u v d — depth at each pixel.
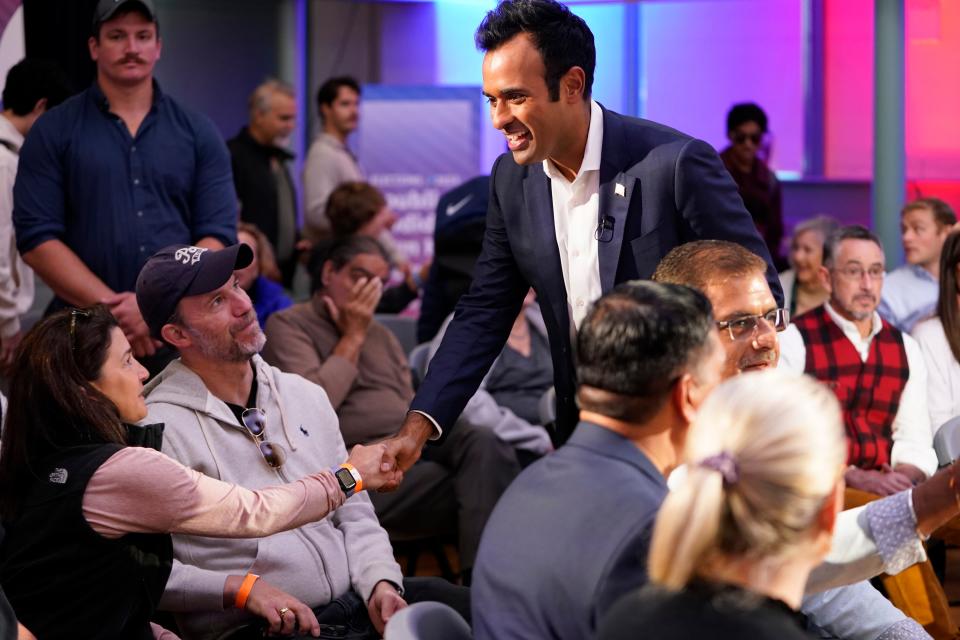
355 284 4.00
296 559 2.63
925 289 5.21
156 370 3.63
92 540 2.23
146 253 3.72
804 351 3.91
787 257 7.07
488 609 1.65
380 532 2.80
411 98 7.69
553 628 1.59
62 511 2.23
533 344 4.64
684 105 8.71
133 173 3.72
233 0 7.82
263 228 6.03
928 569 3.28
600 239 2.55
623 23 8.56
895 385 3.91
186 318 2.64
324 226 6.44
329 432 2.84
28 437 2.28
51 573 2.24
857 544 1.82
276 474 2.68
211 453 2.62
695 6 8.60
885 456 3.87
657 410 1.65
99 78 3.76
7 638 2.04
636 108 8.64
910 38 8.02
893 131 6.46
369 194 5.84
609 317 1.66
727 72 8.70
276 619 2.45
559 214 2.62
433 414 2.70
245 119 7.89
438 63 8.41
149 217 3.73
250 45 7.87
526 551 1.63
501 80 2.40
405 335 5.32
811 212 8.55
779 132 8.77
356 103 6.61
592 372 1.67
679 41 8.65
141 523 2.25
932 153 8.09
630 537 1.56
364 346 4.18
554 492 1.66
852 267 3.87
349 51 8.28
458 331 2.79
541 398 4.45
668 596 1.41
